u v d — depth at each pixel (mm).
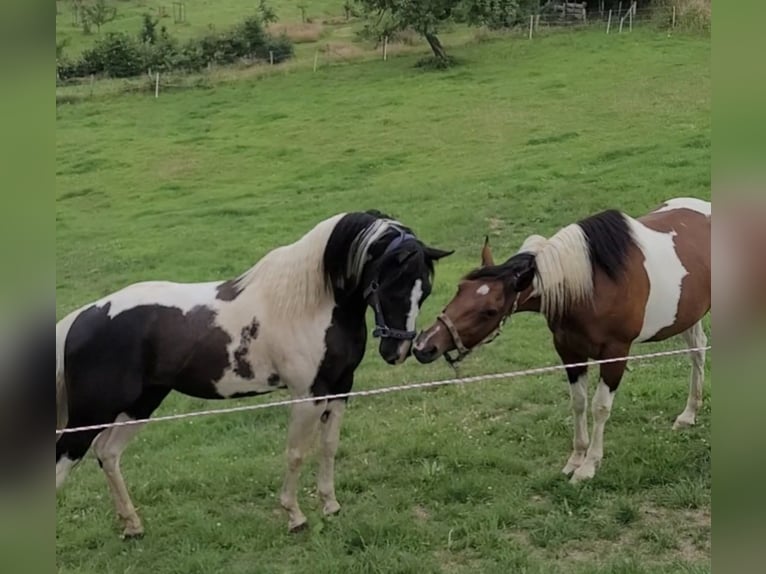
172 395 8383
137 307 5117
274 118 26125
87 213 18891
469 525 5160
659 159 15945
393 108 25156
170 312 5137
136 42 36719
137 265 14070
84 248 15656
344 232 5086
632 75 24703
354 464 6246
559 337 5758
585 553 4852
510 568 4668
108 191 20672
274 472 6215
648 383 7305
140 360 5070
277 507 5727
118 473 5273
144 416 5340
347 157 20969
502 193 15258
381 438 6602
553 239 5582
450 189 16406
